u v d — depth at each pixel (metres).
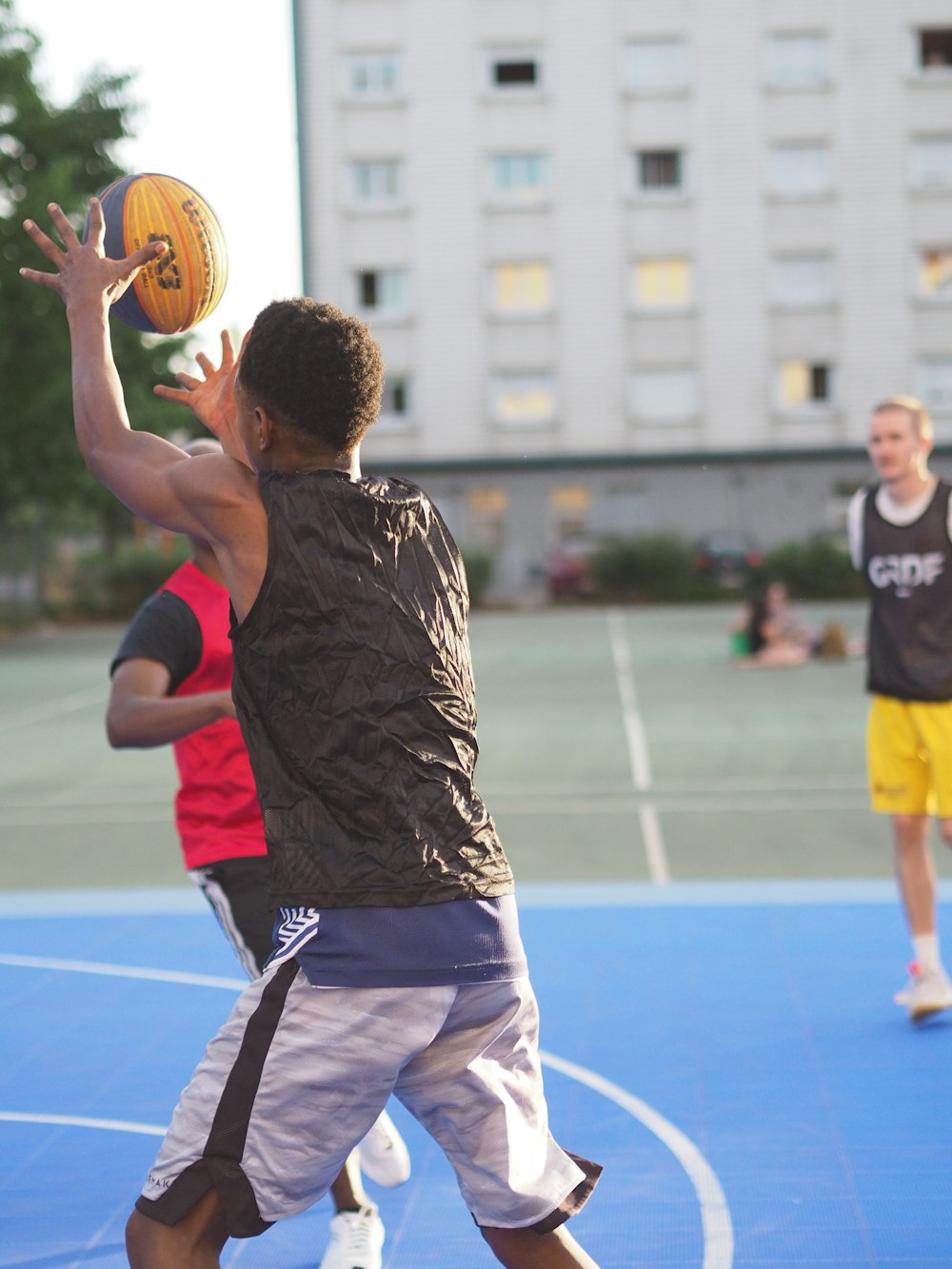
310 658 2.13
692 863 8.13
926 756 4.95
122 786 11.57
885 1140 3.99
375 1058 2.11
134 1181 3.87
